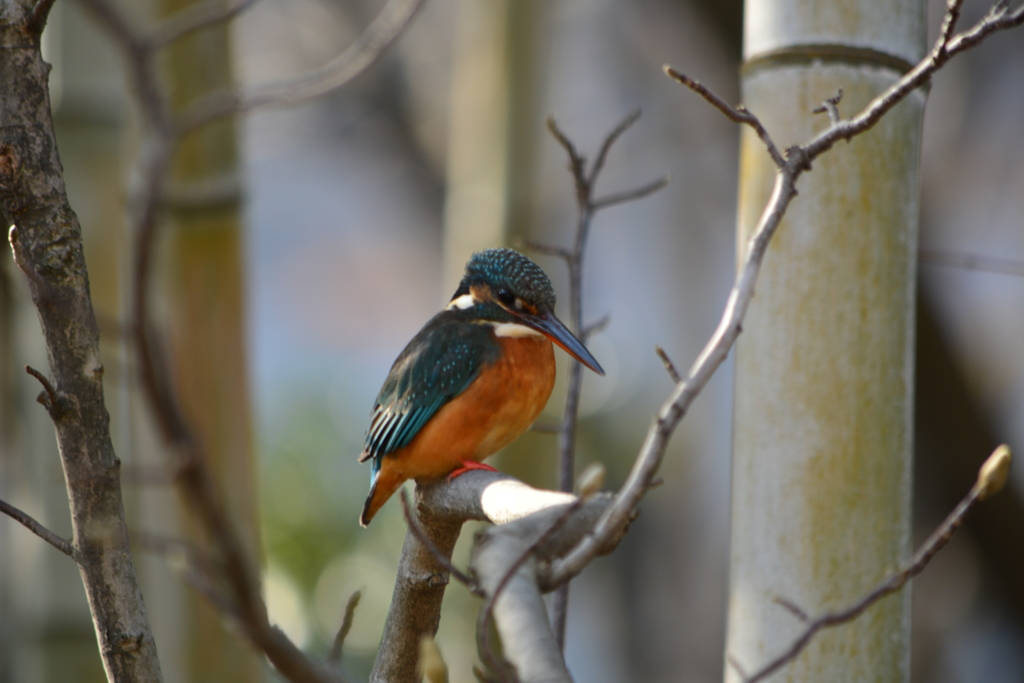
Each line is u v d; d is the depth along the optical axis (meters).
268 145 25.61
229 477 9.53
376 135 25.56
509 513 5.12
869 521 6.27
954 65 20.17
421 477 8.05
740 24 15.73
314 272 29.00
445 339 7.90
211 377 9.52
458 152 15.80
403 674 5.89
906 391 6.45
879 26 6.39
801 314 6.34
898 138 6.42
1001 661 18.08
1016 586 15.73
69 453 4.80
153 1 9.49
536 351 8.01
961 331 16.20
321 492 15.99
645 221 24.16
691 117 21.84
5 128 4.79
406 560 5.56
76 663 10.07
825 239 6.32
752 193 6.57
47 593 10.02
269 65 23.98
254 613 3.02
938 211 19.75
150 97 3.45
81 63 10.16
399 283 29.17
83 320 4.82
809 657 6.26
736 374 6.60
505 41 14.29
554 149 18.59
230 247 9.56
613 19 22.77
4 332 10.27
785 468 6.33
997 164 20.23
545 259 14.32
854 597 6.25
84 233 10.11
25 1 4.84
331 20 23.78
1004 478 4.05
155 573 9.33
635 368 23.50
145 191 3.09
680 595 23.75
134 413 8.96
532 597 3.78
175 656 9.33
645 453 3.59
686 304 23.75
